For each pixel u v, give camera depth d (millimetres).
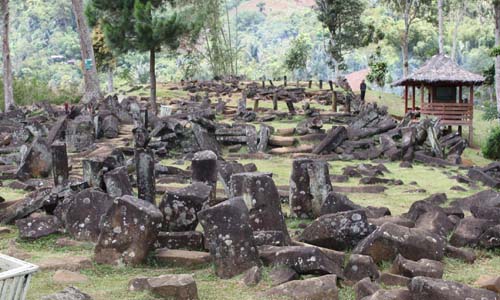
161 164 16922
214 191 10906
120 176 10211
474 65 72062
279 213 9070
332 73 67625
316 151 20672
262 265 7742
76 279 7609
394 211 11867
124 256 8195
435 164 19625
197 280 7625
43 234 9594
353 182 15672
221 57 58312
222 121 27469
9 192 13539
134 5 28000
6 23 35781
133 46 29188
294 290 6957
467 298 6215
